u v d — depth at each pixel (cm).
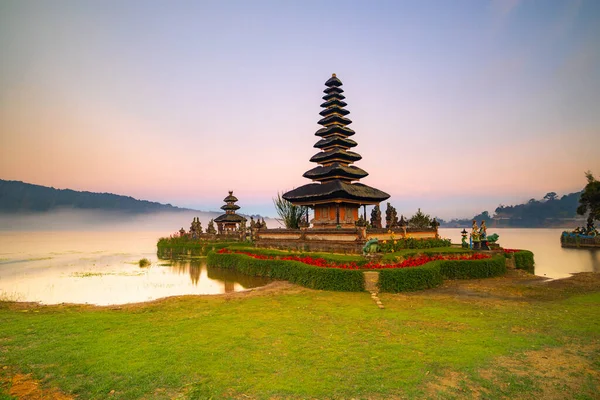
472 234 2823
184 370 779
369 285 1777
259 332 1065
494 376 759
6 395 676
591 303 1493
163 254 4688
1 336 1019
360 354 880
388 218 3647
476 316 1264
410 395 677
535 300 1575
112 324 1156
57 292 2022
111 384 714
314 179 3562
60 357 848
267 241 3384
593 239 5741
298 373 770
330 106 3688
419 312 1329
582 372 779
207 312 1342
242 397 666
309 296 1662
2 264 3516
